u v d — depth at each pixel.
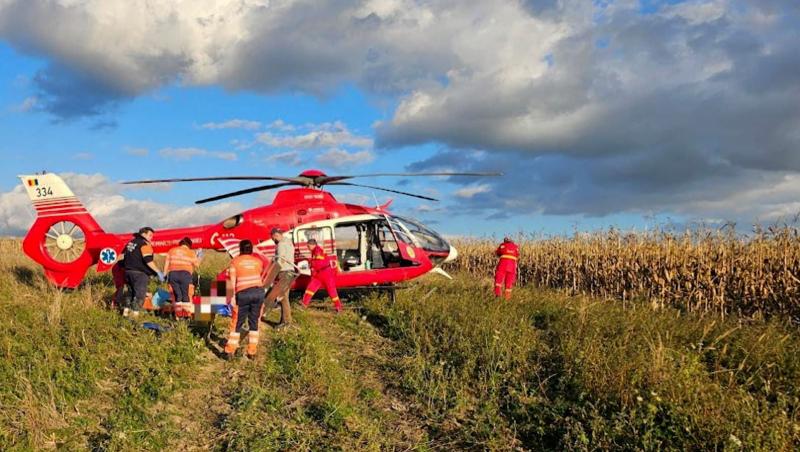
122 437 5.34
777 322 10.55
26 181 12.28
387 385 7.45
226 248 11.99
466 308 10.67
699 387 6.22
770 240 12.54
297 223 12.23
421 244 13.11
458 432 6.06
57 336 7.75
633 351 7.45
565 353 7.82
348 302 12.93
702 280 13.57
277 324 10.52
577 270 18.22
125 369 7.20
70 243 12.41
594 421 5.71
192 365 7.62
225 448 5.48
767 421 5.52
